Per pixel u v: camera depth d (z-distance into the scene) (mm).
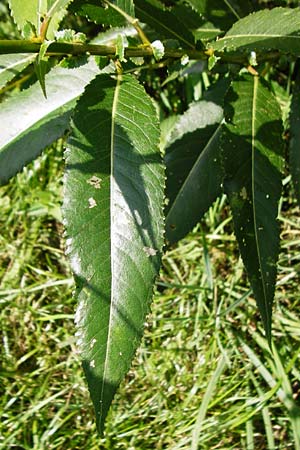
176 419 400
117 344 261
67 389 424
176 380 423
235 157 319
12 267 487
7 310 464
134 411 408
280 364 396
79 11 299
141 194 268
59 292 472
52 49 265
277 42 309
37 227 500
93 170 267
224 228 487
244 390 408
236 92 327
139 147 271
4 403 418
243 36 317
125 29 336
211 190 385
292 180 372
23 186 512
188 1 365
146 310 263
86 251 262
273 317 427
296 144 371
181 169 388
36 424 408
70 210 264
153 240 266
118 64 285
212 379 398
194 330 437
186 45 321
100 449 404
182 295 450
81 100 276
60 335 452
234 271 458
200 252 472
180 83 527
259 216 316
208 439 387
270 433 379
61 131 321
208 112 391
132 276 263
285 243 459
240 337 422
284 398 386
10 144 320
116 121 274
